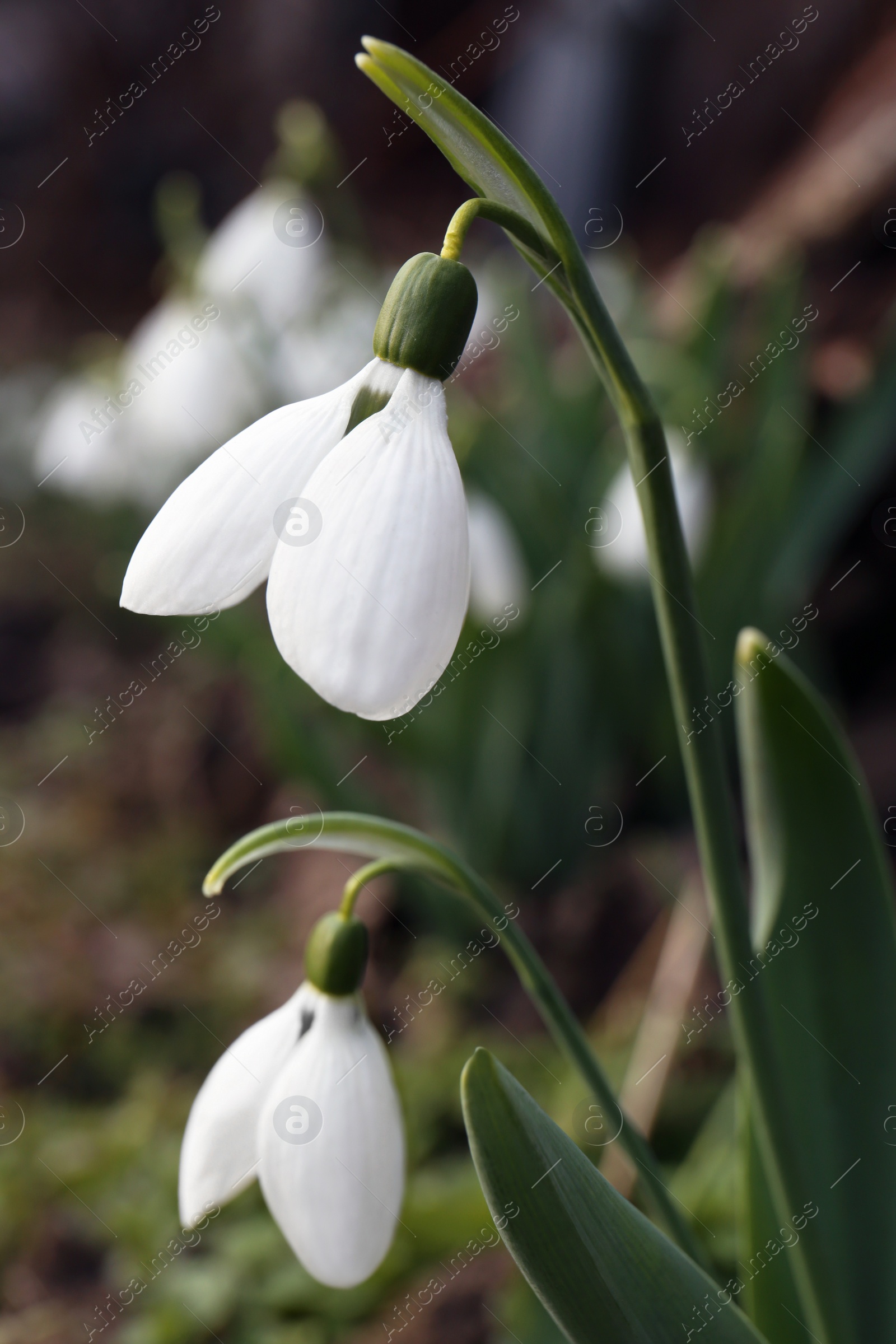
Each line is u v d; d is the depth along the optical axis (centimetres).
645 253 118
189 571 25
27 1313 41
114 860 69
